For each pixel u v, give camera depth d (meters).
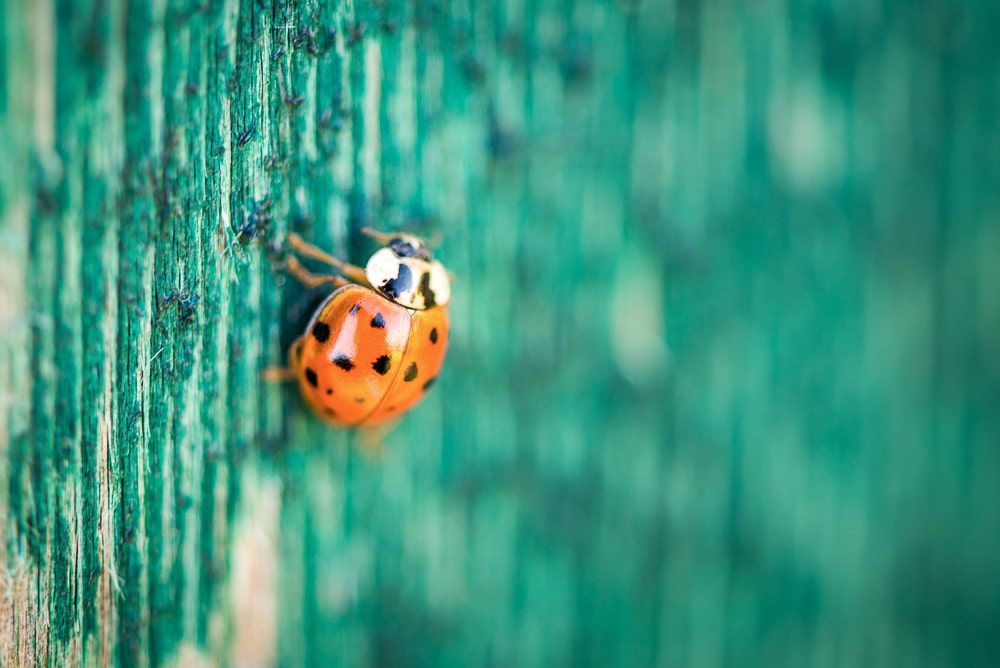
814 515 0.14
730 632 0.14
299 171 0.12
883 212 0.14
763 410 0.13
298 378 0.12
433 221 0.12
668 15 0.13
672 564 0.13
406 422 0.12
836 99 0.13
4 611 0.11
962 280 0.14
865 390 0.14
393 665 0.12
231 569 0.12
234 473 0.12
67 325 0.11
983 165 0.14
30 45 0.11
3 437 0.11
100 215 0.11
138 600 0.11
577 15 0.12
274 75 0.11
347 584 0.12
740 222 0.13
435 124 0.12
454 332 0.12
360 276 0.12
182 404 0.11
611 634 0.13
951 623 0.15
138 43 0.11
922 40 0.14
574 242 0.13
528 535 0.13
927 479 0.14
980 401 0.15
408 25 0.12
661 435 0.13
